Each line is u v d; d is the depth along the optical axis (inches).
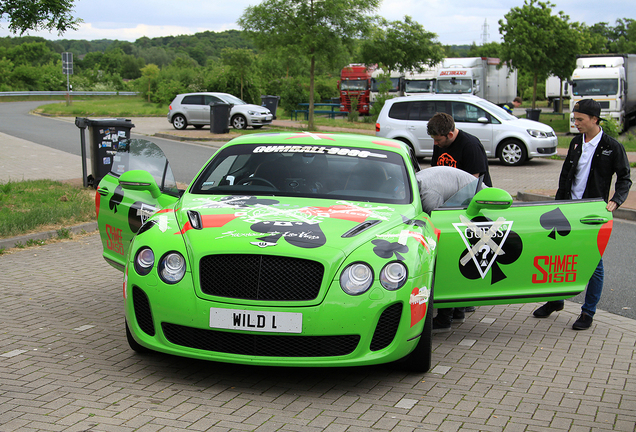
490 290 187.5
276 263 149.0
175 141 928.9
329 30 1037.8
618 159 210.1
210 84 1978.3
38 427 129.8
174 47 7017.7
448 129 222.8
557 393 157.8
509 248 186.5
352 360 149.6
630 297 254.1
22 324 199.0
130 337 169.5
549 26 1424.7
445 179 207.3
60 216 354.0
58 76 2965.1
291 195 190.5
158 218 174.2
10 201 393.1
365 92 1675.7
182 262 153.8
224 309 147.5
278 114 1732.3
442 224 184.2
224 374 164.4
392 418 140.5
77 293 236.4
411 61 1572.3
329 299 147.3
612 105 1139.9
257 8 1051.9
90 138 469.7
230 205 180.1
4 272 262.8
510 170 672.4
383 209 181.0
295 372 167.8
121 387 152.9
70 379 156.8
